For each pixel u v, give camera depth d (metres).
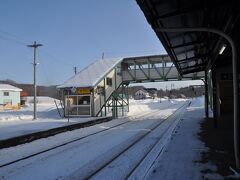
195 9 7.57
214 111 16.98
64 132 18.28
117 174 8.02
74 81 30.55
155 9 7.33
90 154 10.97
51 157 10.66
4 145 12.86
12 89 70.69
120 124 23.38
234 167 7.99
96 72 31.80
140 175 7.71
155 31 8.28
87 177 7.85
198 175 7.40
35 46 30.45
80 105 29.75
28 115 34.81
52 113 35.59
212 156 9.44
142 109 47.44
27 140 14.52
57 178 7.86
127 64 36.78
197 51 14.51
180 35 10.05
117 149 11.80
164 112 38.31
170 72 34.88
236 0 6.98
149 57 34.50
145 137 15.02
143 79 35.66
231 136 13.48
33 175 8.25
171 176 7.40
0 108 61.09
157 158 9.56
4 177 8.16
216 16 8.54
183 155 9.78
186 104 62.47
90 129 20.00
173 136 14.48
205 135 14.25
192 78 35.25
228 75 24.23
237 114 8.05
